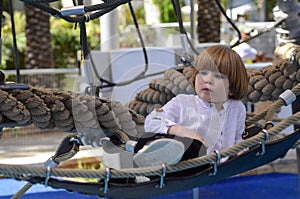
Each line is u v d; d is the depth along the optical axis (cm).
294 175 557
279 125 280
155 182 259
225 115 312
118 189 256
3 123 265
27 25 920
